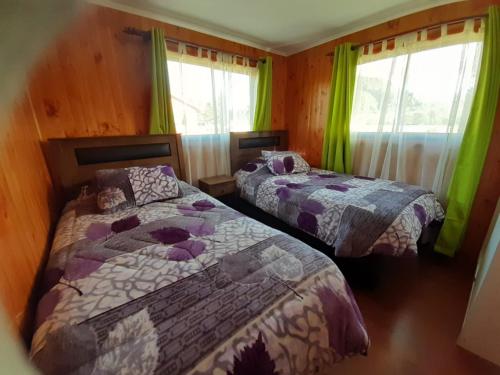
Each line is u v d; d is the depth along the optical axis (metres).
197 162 2.56
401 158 2.20
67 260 0.98
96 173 1.66
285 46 2.90
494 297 1.06
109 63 1.92
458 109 1.85
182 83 2.27
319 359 0.76
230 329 0.65
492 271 1.06
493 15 1.58
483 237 1.88
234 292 0.78
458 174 1.83
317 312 0.78
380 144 2.33
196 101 2.41
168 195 1.72
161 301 0.74
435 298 1.54
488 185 1.82
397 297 1.55
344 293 0.90
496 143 1.74
